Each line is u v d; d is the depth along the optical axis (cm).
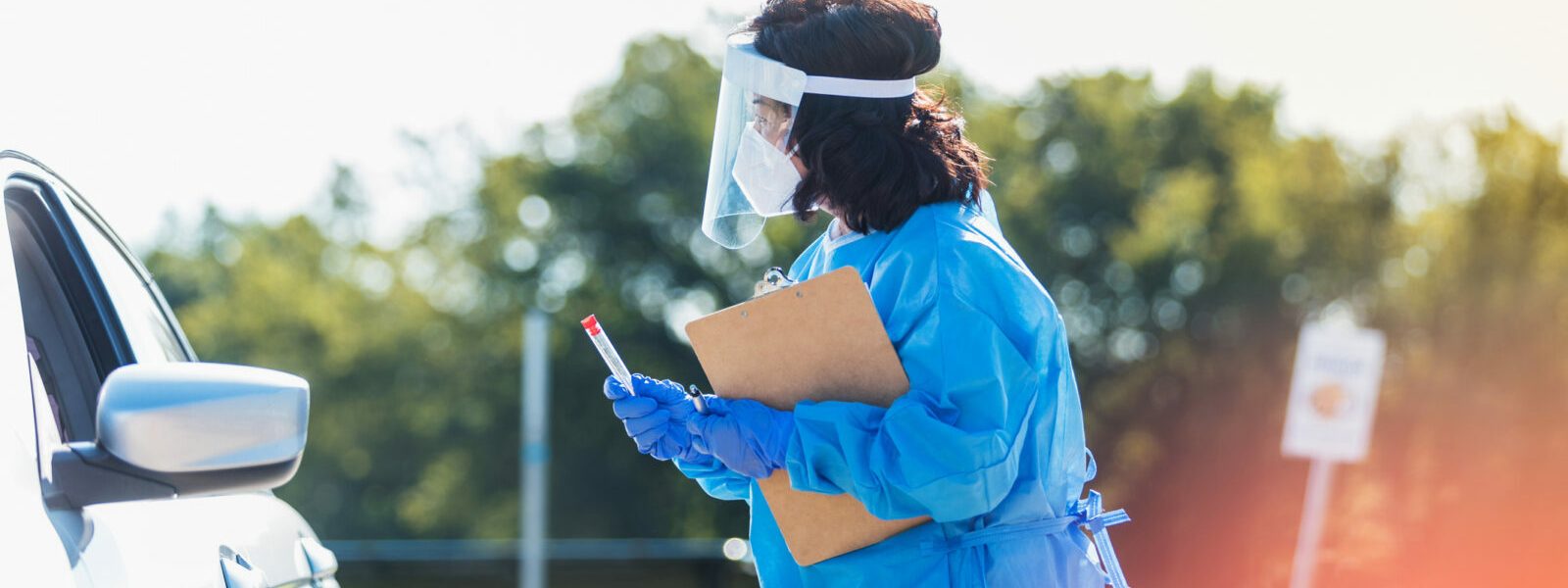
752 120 335
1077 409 341
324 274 5275
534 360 1495
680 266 4819
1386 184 4503
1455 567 4128
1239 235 4403
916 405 303
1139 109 4691
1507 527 4131
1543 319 4256
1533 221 4347
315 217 5350
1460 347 4272
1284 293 4400
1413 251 4466
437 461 4947
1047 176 4572
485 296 4975
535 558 1489
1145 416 4416
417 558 1504
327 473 4959
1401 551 4134
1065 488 337
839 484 312
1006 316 314
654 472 4762
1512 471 4166
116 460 255
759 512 350
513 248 4953
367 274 5259
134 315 383
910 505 309
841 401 317
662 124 4841
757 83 328
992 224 342
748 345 320
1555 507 4134
